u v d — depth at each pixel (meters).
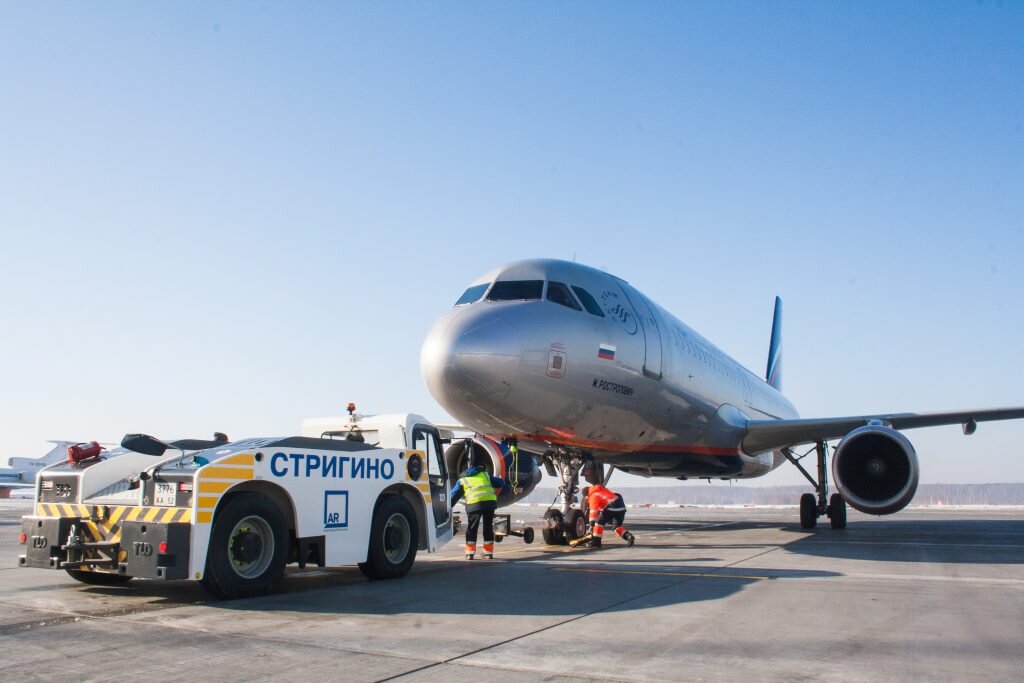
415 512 9.83
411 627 6.05
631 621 6.27
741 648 5.31
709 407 16.56
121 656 5.11
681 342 15.70
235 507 7.44
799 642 5.49
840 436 17.86
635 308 14.16
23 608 7.10
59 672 4.71
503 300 12.33
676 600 7.31
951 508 52.78
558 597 7.55
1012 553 12.08
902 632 5.84
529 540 13.70
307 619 6.42
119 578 8.96
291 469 8.03
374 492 8.99
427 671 4.70
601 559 11.37
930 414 16.61
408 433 10.17
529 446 13.27
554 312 12.09
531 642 5.49
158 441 8.64
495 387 10.96
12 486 56.22
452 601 7.33
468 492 11.55
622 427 13.84
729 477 20.41
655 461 16.25
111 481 8.47
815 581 8.66
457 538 16.22
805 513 18.80
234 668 4.79
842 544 14.04
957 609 6.84
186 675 4.63
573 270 13.18
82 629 6.03
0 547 14.34
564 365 11.76
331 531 8.38
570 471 13.91
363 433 10.55
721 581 8.70
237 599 7.47
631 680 4.51
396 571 9.14
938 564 10.45
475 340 10.94
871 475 14.12
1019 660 5.00
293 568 10.41
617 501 13.79
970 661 4.97
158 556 6.96
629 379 13.29
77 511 8.10
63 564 7.92
